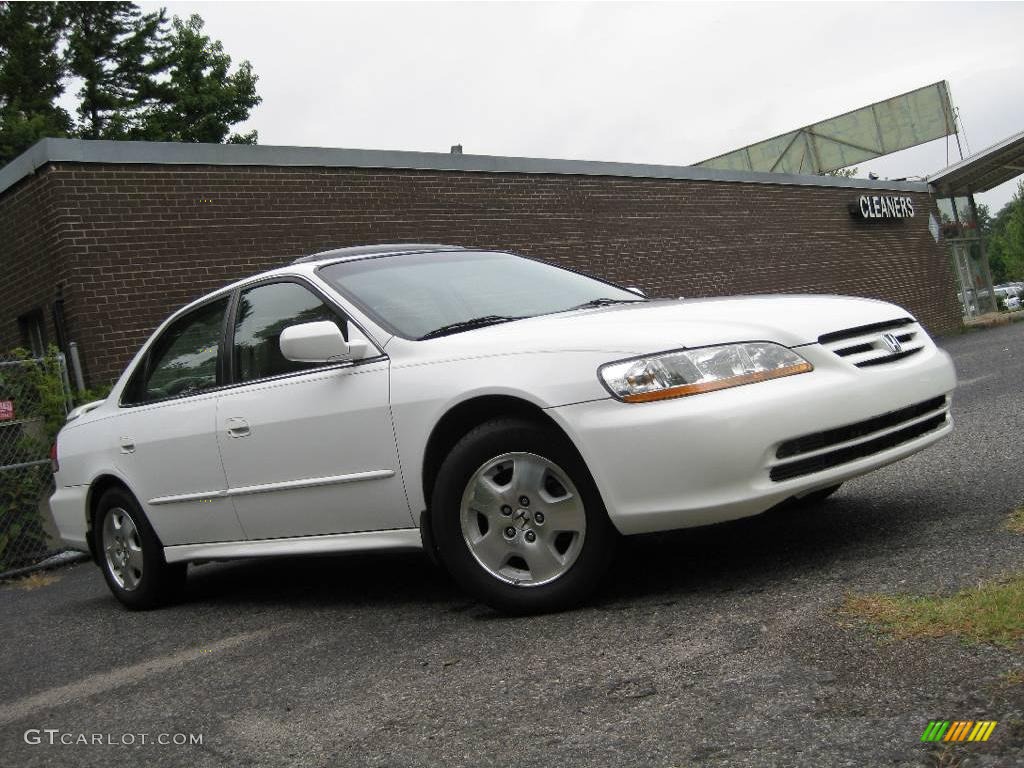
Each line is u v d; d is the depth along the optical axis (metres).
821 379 3.84
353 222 11.98
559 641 3.63
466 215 13.41
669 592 4.00
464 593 4.76
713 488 3.66
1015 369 11.18
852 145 29.41
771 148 30.62
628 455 3.72
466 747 2.84
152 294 10.12
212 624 5.09
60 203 9.66
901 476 5.64
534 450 3.95
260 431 4.85
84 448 6.02
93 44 36.03
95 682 4.29
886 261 23.45
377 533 4.55
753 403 3.67
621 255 15.93
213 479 5.15
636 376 3.75
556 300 4.93
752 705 2.73
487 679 3.38
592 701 3.00
